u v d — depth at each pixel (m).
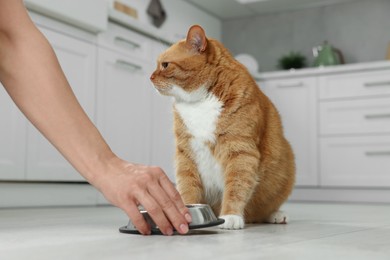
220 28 4.80
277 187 1.39
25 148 2.27
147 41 3.00
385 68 3.51
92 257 0.70
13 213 1.83
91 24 2.50
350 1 4.30
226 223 1.17
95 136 0.90
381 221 1.54
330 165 3.66
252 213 1.40
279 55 4.57
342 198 3.62
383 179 3.47
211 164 1.31
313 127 3.73
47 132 0.87
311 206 2.75
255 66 4.22
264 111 1.35
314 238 0.98
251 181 1.25
